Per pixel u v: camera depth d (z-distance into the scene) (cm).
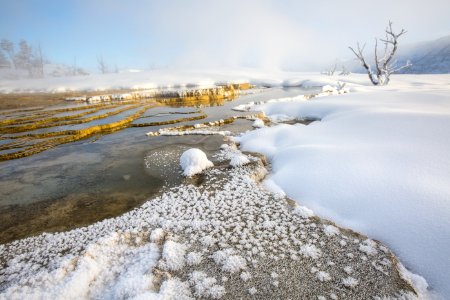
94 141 1302
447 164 554
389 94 1587
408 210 468
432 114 848
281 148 908
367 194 540
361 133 859
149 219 545
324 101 1652
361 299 336
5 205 668
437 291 356
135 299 318
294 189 644
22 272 423
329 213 541
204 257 419
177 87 4300
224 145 1022
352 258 405
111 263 414
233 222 514
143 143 1188
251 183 675
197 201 609
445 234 404
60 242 495
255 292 347
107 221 559
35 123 1716
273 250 428
